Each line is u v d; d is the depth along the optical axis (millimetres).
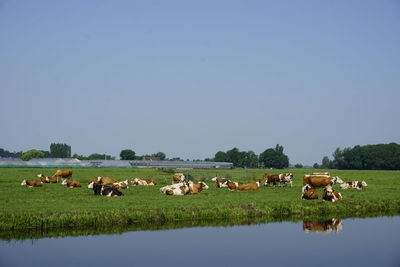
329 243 22234
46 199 31891
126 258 18672
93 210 26188
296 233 24688
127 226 25625
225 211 29219
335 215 32531
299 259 18859
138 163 147500
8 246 20359
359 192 44312
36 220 23859
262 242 22219
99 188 36500
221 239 22719
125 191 41625
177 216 27703
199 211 28531
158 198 34531
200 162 158125
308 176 42562
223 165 155375
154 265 17656
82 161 148125
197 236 23344
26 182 44969
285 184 53375
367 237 23891
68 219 24547
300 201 34094
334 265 17906
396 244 22203
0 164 116750
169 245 21203
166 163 149375
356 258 19156
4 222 23172
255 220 28922
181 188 38875
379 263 18297
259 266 17641
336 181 51531
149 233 23891
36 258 18438
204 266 17516
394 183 61562
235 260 18578
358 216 32219
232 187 44875
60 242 21250
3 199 31562
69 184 45312
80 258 18578
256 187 44719
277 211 31281
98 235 23109
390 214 33469
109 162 147000
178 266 17531
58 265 17469
